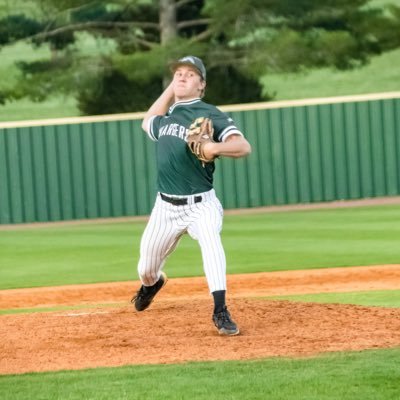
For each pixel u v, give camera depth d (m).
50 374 20.86
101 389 19.33
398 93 75.19
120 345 23.55
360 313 26.41
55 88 88.88
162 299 35.62
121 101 96.12
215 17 87.12
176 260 48.81
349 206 73.81
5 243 60.28
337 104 75.31
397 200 75.88
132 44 94.69
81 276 44.22
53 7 90.50
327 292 35.69
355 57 87.94
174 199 24.61
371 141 75.56
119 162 74.88
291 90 148.75
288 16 90.06
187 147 24.17
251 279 40.62
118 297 37.59
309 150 75.50
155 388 19.23
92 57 88.94
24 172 74.88
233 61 88.88
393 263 43.53
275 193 75.56
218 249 24.14
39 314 28.55
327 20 90.31
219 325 23.92
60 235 63.72
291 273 41.72
